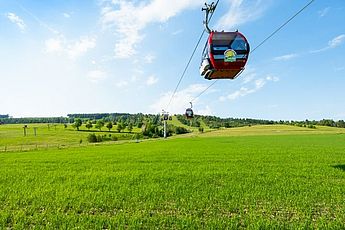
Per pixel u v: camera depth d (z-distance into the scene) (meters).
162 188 18.92
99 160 37.81
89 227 11.91
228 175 23.62
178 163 32.47
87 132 172.62
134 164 32.50
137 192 17.81
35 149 68.62
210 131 167.88
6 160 40.25
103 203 15.51
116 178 23.16
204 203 15.16
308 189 18.22
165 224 12.09
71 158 41.22
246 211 13.91
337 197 16.16
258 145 60.44
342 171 25.52
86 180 22.61
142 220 12.55
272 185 19.53
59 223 12.45
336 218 12.65
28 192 18.69
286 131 144.38
